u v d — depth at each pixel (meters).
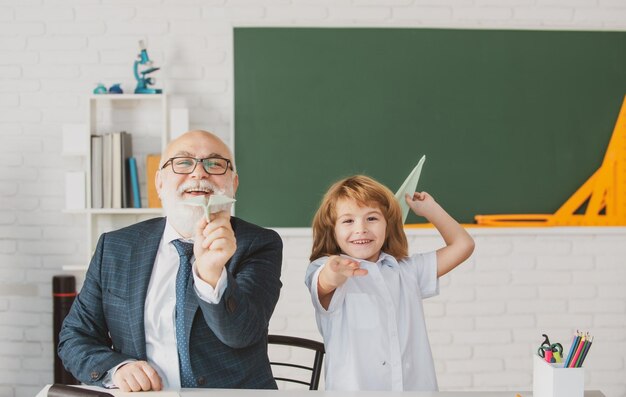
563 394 1.47
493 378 3.59
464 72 3.57
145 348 1.89
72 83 3.54
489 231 3.55
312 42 3.54
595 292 3.60
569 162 3.60
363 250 1.97
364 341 1.92
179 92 3.55
